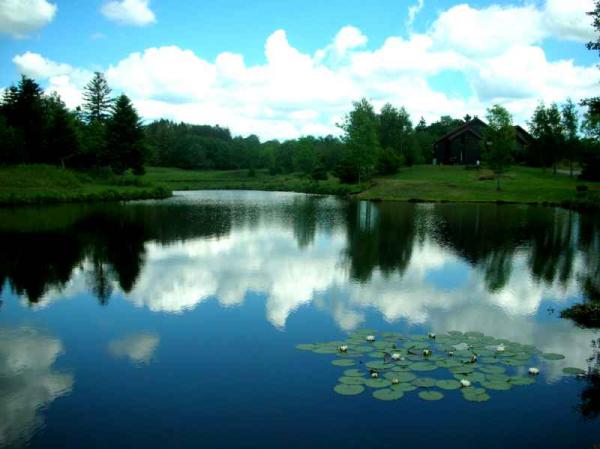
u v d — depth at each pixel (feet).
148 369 35.09
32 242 88.17
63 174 201.67
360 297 52.06
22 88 215.92
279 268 66.23
